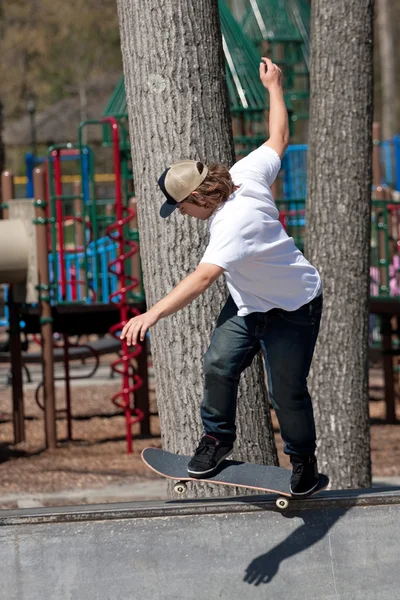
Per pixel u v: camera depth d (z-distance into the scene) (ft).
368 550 32.22
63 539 31.22
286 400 30.55
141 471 69.62
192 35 38.83
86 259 80.02
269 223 28.86
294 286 29.48
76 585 30.91
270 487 31.04
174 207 29.17
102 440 82.94
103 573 31.09
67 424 84.43
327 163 51.52
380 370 132.16
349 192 51.37
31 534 31.09
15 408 81.30
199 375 38.88
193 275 27.91
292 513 32.35
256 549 31.89
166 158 38.81
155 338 39.81
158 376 39.88
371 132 51.96
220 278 39.04
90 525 31.48
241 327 29.99
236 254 28.02
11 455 76.38
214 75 39.29
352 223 51.49
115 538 31.48
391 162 137.28
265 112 91.45
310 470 31.14
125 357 77.71
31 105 247.70
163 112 38.78
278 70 33.73
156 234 39.19
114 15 282.56
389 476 67.51
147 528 31.68
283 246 29.19
